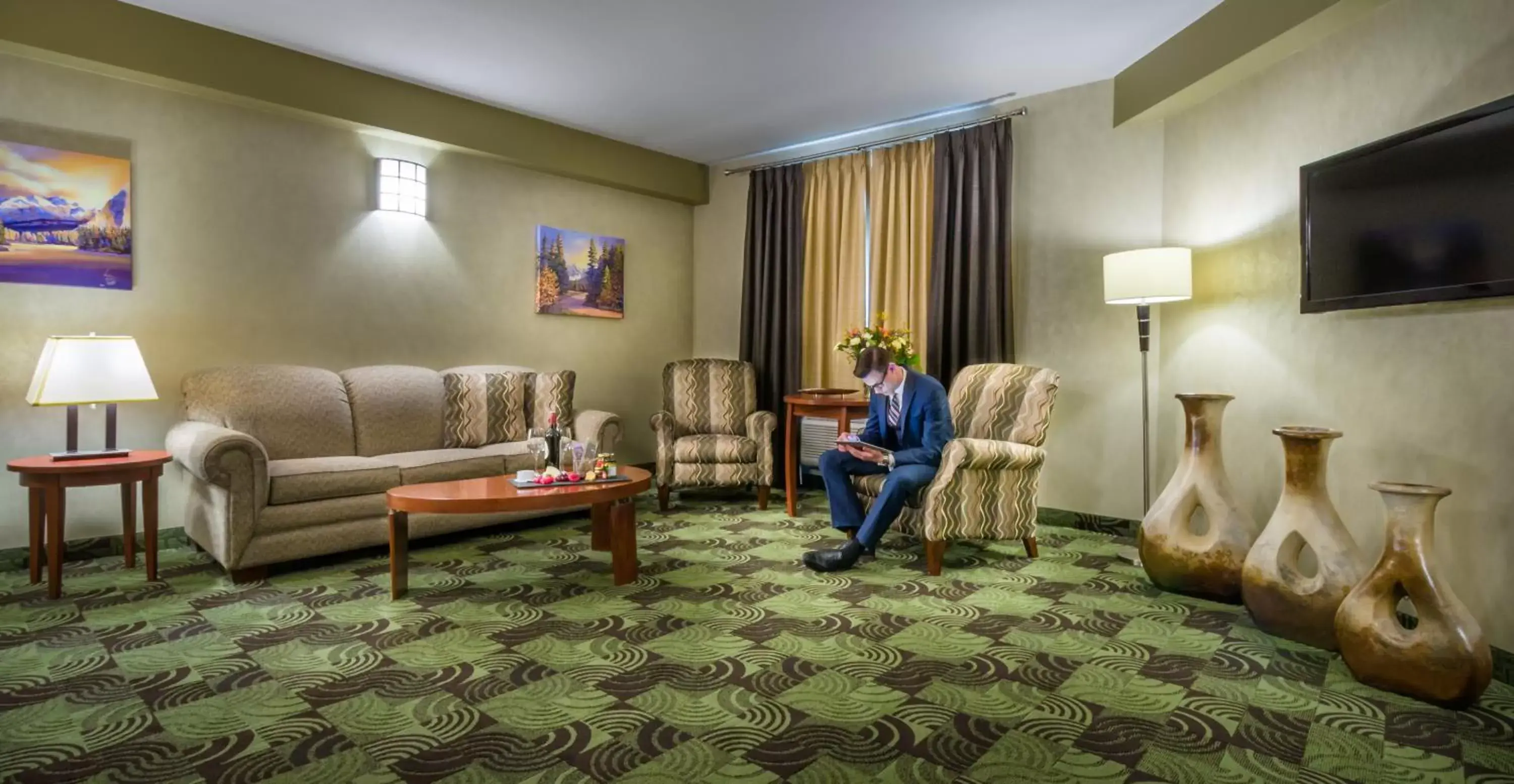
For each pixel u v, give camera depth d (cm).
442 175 491
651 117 517
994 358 470
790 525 459
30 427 356
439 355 493
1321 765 184
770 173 592
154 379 385
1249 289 357
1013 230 479
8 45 332
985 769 180
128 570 349
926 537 350
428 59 416
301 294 433
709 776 176
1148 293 361
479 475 423
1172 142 414
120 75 364
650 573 352
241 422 379
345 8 356
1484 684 210
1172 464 415
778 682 230
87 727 199
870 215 545
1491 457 239
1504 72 238
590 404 582
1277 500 338
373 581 336
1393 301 265
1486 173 231
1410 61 273
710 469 503
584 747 190
